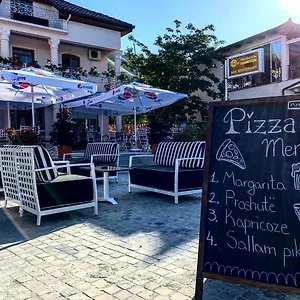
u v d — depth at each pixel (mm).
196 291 2170
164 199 5656
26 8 14062
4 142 10328
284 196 2078
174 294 2316
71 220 4328
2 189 5629
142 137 13906
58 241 3492
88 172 6898
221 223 2215
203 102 16234
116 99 10766
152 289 2393
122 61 18031
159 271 2699
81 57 16562
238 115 2293
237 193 2207
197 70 16156
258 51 12555
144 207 5043
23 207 4473
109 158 7641
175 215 4516
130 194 6145
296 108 2119
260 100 2236
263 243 2096
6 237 3643
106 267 2789
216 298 2266
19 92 9016
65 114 10047
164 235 3627
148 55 16531
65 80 7473
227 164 2266
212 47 16000
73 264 2863
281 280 2012
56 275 2645
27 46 14812
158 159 6762
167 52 15969
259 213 2131
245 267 2113
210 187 2281
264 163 2162
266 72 14219
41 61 15258
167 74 16109
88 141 13891
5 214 4680
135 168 6184
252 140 2219
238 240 2158
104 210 4871
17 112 14336
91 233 3756
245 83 15148
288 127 2127
